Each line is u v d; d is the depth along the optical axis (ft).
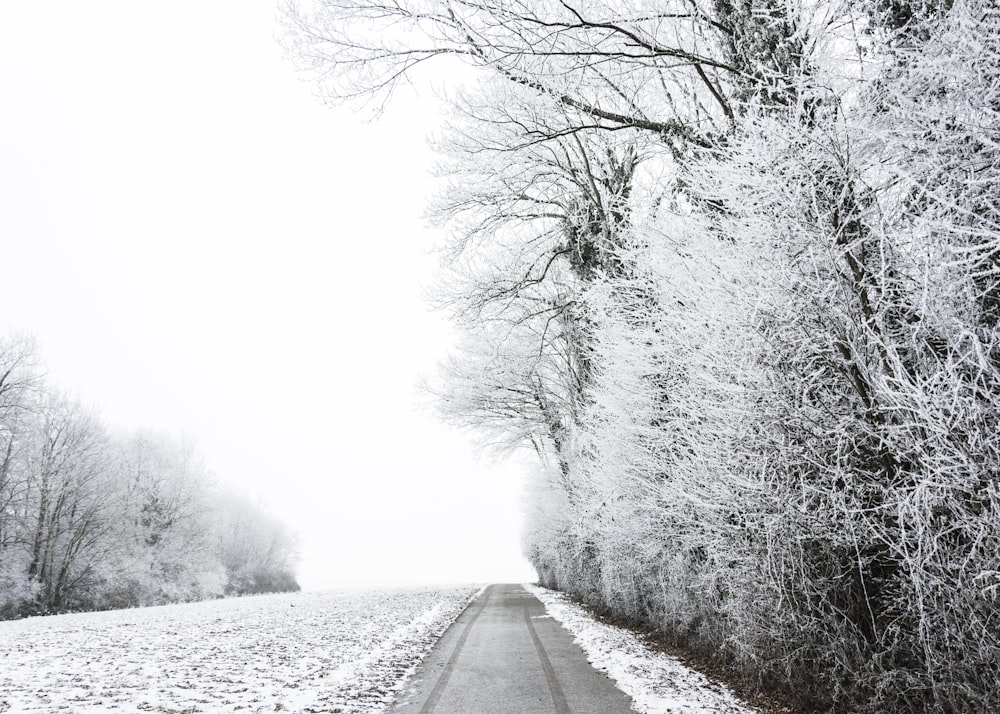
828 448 16.46
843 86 18.85
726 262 19.25
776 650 21.06
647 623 42.52
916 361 14.92
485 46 30.48
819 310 16.21
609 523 37.58
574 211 49.11
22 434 99.40
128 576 115.44
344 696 22.98
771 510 18.17
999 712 12.54
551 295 65.26
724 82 26.94
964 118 12.12
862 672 17.04
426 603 77.82
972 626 12.75
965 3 12.53
